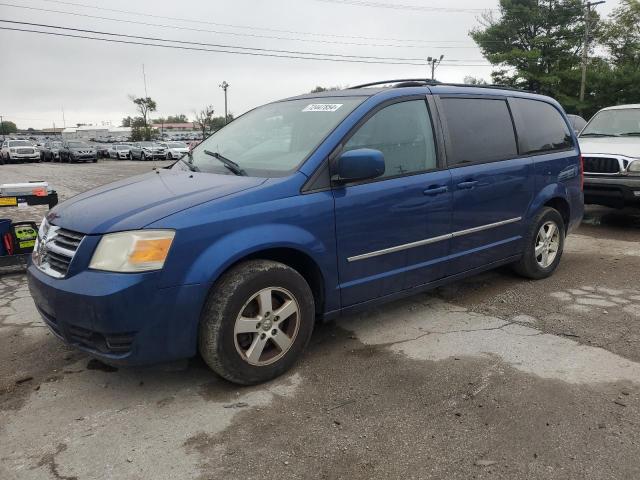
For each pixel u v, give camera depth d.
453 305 4.73
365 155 3.34
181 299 2.93
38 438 2.81
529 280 5.41
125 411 3.06
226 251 3.03
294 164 3.52
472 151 4.44
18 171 27.45
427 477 2.47
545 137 5.32
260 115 4.46
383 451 2.67
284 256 3.48
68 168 30.58
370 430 2.84
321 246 3.44
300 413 3.01
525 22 39.50
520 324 4.27
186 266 2.93
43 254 3.26
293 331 3.42
